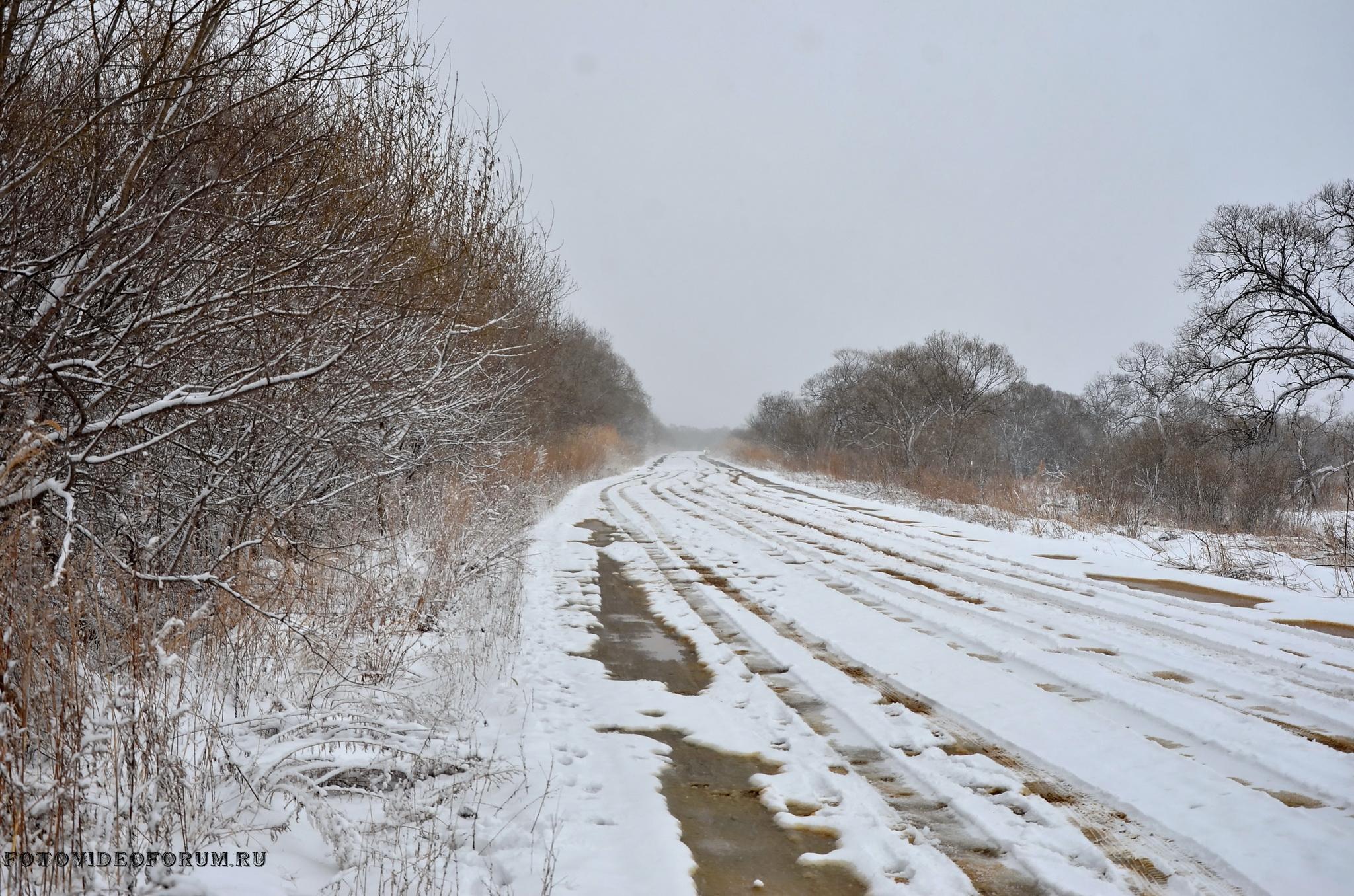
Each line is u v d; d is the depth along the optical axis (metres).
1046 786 5.17
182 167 5.26
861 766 5.60
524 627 9.52
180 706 4.55
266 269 5.59
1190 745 5.73
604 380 54.47
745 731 6.34
